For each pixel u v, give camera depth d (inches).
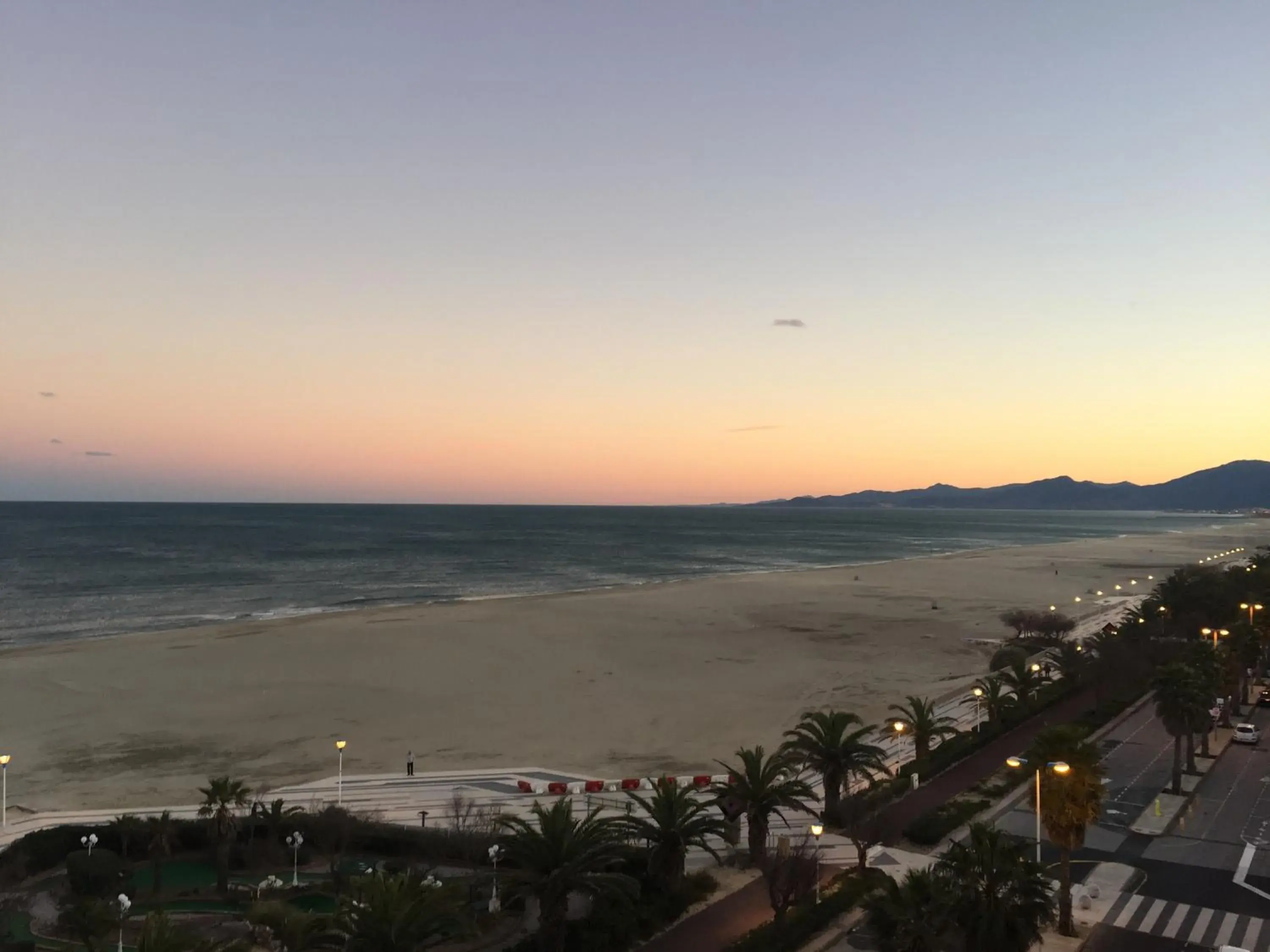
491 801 1990.7
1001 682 2787.9
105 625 4837.6
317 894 1492.4
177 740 2573.8
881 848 1710.1
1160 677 2042.3
